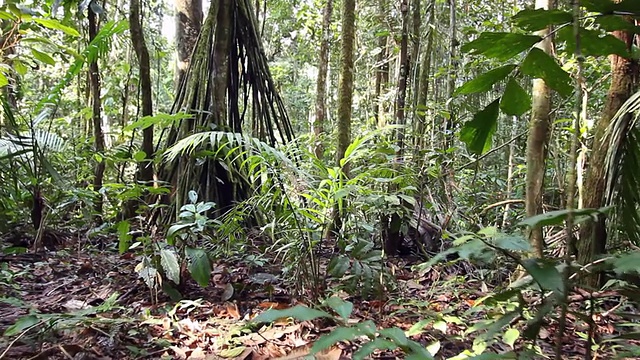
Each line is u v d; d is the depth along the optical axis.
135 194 2.93
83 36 5.37
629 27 1.37
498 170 5.62
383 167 3.17
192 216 2.69
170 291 2.63
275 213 2.83
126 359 1.92
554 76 1.58
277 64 10.83
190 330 2.21
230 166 4.13
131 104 6.93
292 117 10.58
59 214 4.36
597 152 2.68
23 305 2.47
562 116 4.34
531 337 1.15
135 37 4.29
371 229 2.94
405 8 4.44
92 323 2.12
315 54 9.94
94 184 4.55
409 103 5.46
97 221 4.47
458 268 3.41
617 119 2.41
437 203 3.89
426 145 4.36
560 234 3.12
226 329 2.22
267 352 1.98
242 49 4.82
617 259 1.00
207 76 4.50
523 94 1.70
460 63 5.54
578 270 1.07
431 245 3.79
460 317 2.33
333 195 2.57
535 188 2.64
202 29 4.60
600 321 2.10
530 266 1.03
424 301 2.62
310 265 2.63
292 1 9.35
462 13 6.75
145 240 2.71
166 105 8.99
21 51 5.58
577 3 1.15
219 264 3.13
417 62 5.11
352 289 2.47
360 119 8.91
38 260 3.65
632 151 2.39
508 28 5.90
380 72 8.30
